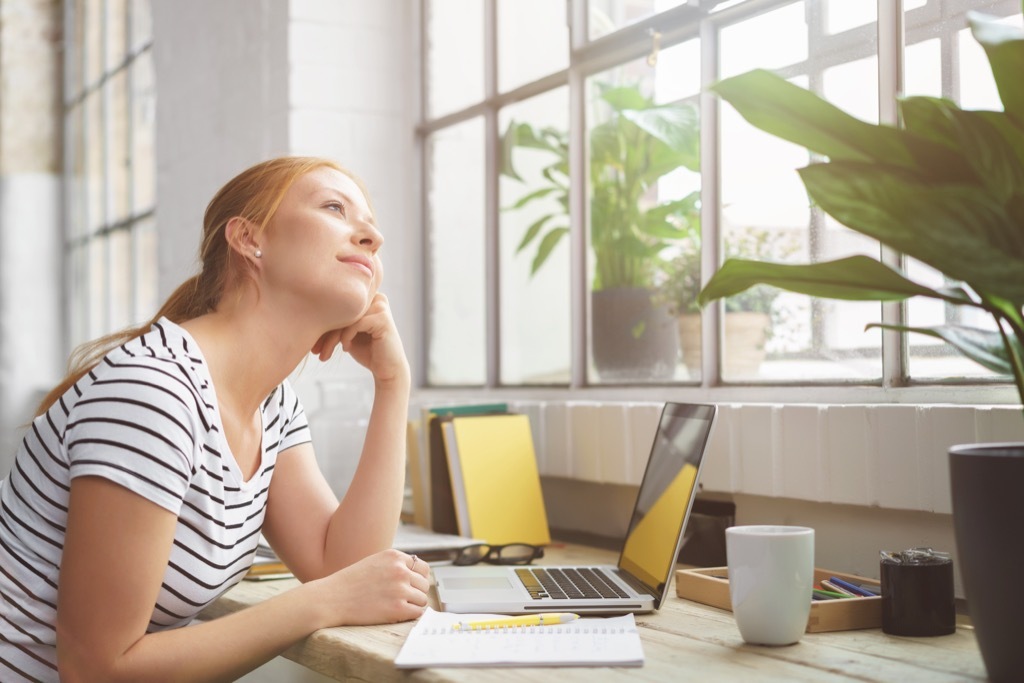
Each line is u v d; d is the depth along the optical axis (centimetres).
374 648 110
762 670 101
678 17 187
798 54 165
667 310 190
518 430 195
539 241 224
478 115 244
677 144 183
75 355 140
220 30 304
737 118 175
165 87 356
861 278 101
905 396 146
